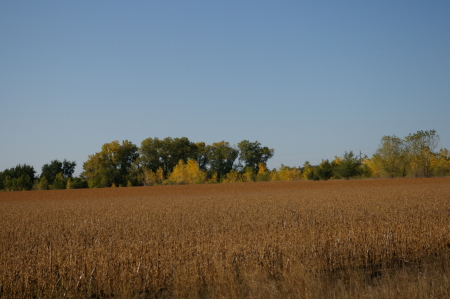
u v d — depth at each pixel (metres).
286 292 8.05
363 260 11.02
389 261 10.99
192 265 9.80
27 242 14.99
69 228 19.17
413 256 11.31
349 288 8.10
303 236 12.33
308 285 7.98
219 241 11.73
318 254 10.50
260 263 10.05
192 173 94.62
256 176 94.19
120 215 24.91
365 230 12.91
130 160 108.25
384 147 81.69
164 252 10.81
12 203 45.12
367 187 52.31
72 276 9.48
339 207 24.91
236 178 96.25
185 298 8.65
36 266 9.77
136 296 8.81
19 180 98.31
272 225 16.44
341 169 78.62
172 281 9.52
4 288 8.92
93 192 67.19
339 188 52.84
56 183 96.25
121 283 9.20
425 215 18.55
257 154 113.81
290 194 42.12
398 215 19.28
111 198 50.03
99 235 16.19
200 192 57.91
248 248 10.64
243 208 26.52
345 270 10.12
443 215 18.48
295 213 22.02
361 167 85.62
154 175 97.06
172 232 15.77
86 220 22.69
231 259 10.07
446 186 47.59
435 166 80.38
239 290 8.51
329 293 7.72
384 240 11.71
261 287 8.43
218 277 9.23
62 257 10.43
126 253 10.62
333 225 15.87
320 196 36.69
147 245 11.84
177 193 57.69
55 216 25.92
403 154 80.50
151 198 45.69
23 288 9.04
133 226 18.73
